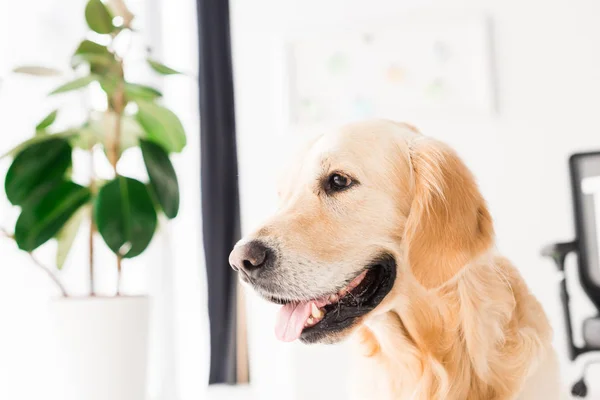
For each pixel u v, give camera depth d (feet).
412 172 5.03
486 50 12.23
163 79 12.60
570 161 9.16
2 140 8.27
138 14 11.93
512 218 12.09
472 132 12.32
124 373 6.70
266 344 12.79
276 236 4.85
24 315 8.29
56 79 9.14
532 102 12.11
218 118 12.98
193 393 11.98
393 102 12.76
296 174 5.26
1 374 7.99
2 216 8.09
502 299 4.85
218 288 12.46
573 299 11.51
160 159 7.01
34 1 9.03
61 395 6.77
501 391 4.67
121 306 6.70
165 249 11.72
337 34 13.10
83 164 9.82
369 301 4.96
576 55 11.94
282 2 13.58
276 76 13.57
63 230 7.20
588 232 8.90
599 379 11.02
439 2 12.57
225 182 12.95
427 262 4.77
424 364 4.92
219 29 13.25
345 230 4.91
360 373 5.42
